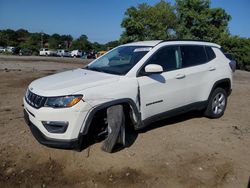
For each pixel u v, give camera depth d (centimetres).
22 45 9281
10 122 610
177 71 564
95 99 439
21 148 485
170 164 448
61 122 423
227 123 656
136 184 394
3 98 841
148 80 509
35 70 1775
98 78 476
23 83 1141
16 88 1019
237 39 3916
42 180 399
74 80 471
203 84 621
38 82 491
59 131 427
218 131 600
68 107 421
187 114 709
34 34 11731
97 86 450
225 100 695
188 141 540
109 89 457
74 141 431
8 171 417
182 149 504
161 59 548
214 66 648
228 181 409
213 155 486
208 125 635
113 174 416
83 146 491
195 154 486
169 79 543
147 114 516
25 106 481
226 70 676
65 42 11069
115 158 459
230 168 445
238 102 896
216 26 3775
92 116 439
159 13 3684
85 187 386
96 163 443
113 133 452
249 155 493
